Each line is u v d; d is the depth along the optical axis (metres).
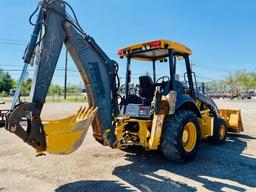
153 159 5.41
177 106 5.05
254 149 6.35
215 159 5.46
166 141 4.88
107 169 4.79
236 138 7.72
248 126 10.07
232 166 5.00
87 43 4.31
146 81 5.56
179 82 5.55
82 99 34.53
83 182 4.16
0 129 9.11
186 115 5.09
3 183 4.11
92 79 4.35
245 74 60.31
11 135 7.97
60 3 3.96
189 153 5.14
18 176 4.41
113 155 5.70
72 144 3.77
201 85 7.18
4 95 50.25
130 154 5.76
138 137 4.98
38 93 3.65
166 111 4.80
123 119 4.97
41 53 3.72
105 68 4.55
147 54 5.93
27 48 3.65
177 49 5.36
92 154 5.77
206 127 6.10
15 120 3.39
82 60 4.24
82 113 4.26
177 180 4.27
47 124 3.60
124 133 4.99
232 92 46.72
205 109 6.79
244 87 59.84
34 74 3.71
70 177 4.38
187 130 5.26
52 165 5.00
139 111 5.12
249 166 5.00
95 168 4.84
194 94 5.95
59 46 3.91
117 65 4.72
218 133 6.73
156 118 4.74
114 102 4.81
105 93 4.54
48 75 3.76
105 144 4.75
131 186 4.01
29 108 3.51
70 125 3.73
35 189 3.88
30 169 4.77
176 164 5.10
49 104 24.05
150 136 4.80
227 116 7.94
